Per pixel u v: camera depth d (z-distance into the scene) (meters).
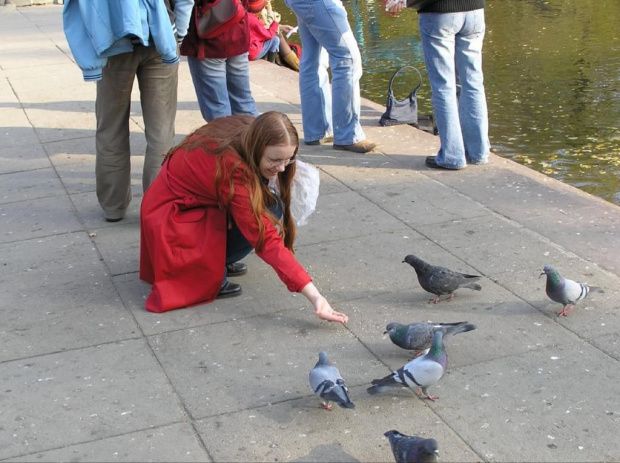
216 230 4.36
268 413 3.51
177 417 3.50
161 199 4.38
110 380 3.79
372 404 3.54
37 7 17.86
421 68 11.53
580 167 7.61
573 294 4.05
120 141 5.42
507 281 4.57
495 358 3.85
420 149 6.93
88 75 4.85
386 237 5.22
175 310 4.42
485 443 3.26
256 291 4.62
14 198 6.16
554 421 3.38
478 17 6.09
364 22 15.35
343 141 6.90
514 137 8.50
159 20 4.80
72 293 4.65
